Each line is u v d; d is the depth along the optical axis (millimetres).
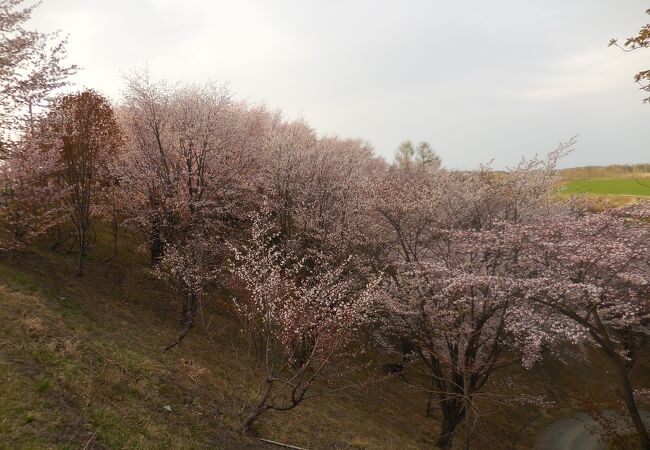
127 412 8250
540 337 14031
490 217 18688
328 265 18641
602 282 14672
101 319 13953
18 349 8336
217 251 17969
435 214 19781
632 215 15555
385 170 40812
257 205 24328
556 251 14438
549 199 20484
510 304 15414
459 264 17047
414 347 21203
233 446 9500
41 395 7137
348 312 11742
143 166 19516
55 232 19922
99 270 18875
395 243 21469
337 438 13008
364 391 19859
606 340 14805
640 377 30422
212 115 20891
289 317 11516
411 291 17391
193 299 17047
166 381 11078
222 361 15430
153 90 19656
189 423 9453
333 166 25375
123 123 22375
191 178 19953
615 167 70188
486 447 20219
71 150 16391
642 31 10414
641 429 14570
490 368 16703
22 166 14625
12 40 12906
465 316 16016
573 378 29656
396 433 16891
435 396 23391
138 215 20031
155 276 20516
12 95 13031
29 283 13656
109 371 9656
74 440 6441
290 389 15461
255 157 23781
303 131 36250
